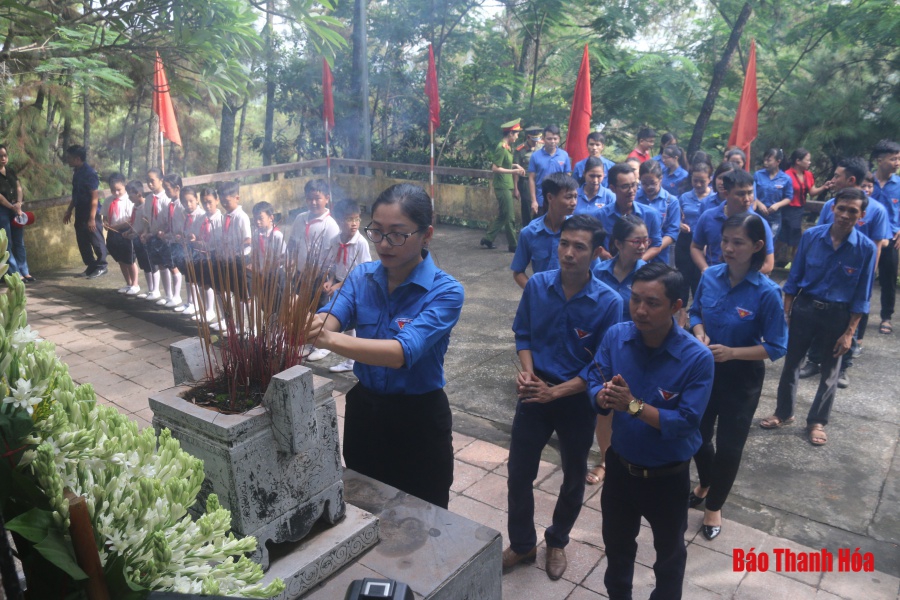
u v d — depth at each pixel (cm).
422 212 220
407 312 238
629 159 695
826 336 420
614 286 371
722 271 335
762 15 1158
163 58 359
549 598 293
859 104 1102
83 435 98
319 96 1319
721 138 1316
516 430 302
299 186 1145
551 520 352
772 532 346
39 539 90
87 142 1135
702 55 1384
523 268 423
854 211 398
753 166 1233
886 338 614
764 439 440
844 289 410
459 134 1339
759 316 321
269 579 169
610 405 242
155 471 106
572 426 293
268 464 168
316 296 181
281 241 190
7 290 100
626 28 1209
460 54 1484
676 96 1188
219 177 1038
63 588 97
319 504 185
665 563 261
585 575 308
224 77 377
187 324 652
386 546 197
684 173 741
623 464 255
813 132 1123
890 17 1034
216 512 112
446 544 198
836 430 452
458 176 1114
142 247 710
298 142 1414
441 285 238
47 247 860
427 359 244
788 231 784
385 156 1319
